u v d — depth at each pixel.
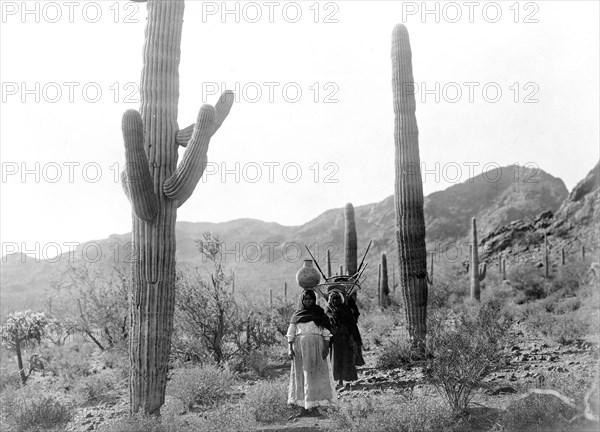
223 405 9.03
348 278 10.21
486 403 8.11
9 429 9.04
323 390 8.52
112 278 18.70
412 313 12.37
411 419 7.02
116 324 18.00
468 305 26.11
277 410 8.56
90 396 11.77
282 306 15.27
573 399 6.96
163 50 8.55
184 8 8.83
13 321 14.72
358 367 11.72
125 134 7.86
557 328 14.09
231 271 14.53
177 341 13.44
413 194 12.53
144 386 8.16
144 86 8.52
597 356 10.58
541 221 62.66
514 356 11.39
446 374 7.71
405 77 12.95
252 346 13.78
